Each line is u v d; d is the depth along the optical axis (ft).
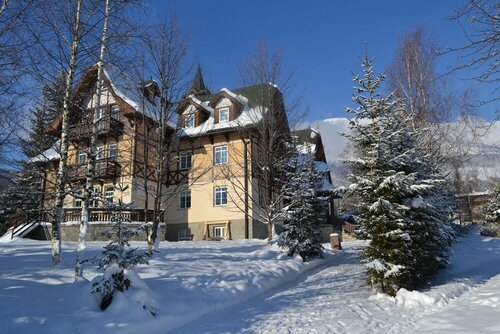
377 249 32.96
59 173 34.73
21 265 34.35
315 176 55.47
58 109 37.50
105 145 82.48
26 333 19.86
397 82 70.44
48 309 23.03
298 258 50.39
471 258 52.01
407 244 32.60
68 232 75.36
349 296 32.65
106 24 34.27
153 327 23.25
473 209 143.43
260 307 28.96
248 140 77.20
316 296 32.86
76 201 84.64
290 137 65.77
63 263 35.83
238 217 84.48
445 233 42.73
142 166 78.33
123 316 22.86
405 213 34.17
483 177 149.28
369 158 35.60
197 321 25.54
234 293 31.71
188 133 89.25
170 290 28.76
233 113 87.45
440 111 69.46
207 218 87.40
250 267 40.34
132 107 63.57
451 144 69.46
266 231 87.71
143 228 28.66
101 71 35.83
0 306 22.54
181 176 91.40
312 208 53.67
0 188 41.68
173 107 53.11
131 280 25.27
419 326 23.77
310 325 23.89
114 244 26.37
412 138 38.40
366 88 36.96
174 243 64.08
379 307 28.84
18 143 33.01
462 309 26.81
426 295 30.01
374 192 34.14
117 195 79.00
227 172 77.10
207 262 41.47
